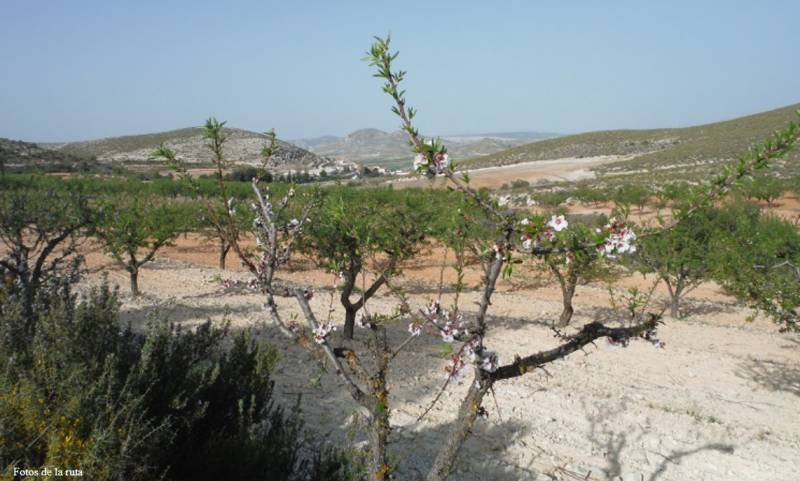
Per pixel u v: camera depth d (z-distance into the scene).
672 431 7.46
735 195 17.06
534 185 59.81
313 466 5.01
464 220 3.56
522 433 7.16
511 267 3.14
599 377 9.41
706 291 17.95
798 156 48.81
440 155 3.08
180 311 12.67
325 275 18.39
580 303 15.88
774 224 13.70
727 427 7.66
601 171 71.69
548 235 3.03
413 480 5.71
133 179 45.66
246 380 5.39
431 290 16.75
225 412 5.13
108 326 4.70
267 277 4.10
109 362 4.03
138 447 3.77
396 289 3.96
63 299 5.11
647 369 10.05
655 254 12.98
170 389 4.59
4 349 4.30
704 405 8.39
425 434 6.95
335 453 4.74
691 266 13.05
